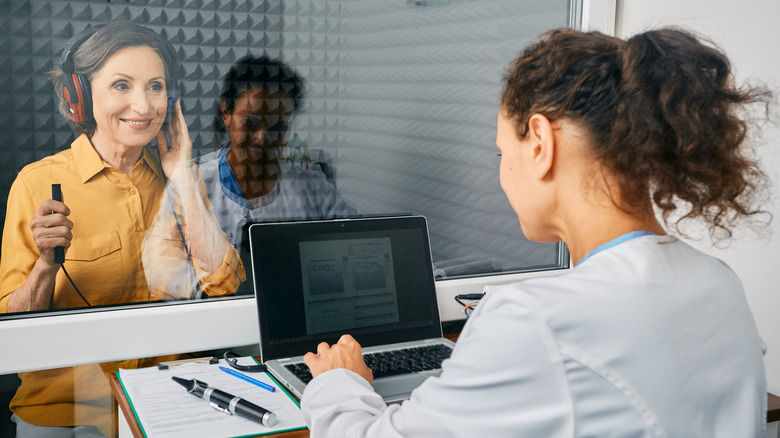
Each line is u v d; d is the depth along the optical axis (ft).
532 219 2.25
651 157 1.88
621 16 5.13
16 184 3.78
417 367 3.95
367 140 4.75
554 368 1.82
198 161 4.27
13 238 3.81
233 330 4.30
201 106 4.22
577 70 2.01
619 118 1.90
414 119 4.85
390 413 2.16
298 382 3.55
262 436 3.04
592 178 2.03
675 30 2.05
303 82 4.48
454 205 5.08
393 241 4.44
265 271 4.02
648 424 1.79
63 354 3.83
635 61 1.92
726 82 1.99
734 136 1.94
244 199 4.45
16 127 3.74
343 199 4.75
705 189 1.96
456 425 1.91
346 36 4.55
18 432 3.99
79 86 3.86
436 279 4.99
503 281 5.09
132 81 3.99
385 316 4.33
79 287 4.02
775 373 4.50
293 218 4.61
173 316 4.10
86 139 3.93
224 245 4.42
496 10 4.94
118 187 4.06
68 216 3.94
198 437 2.97
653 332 1.85
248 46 4.27
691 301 1.94
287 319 4.02
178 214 4.26
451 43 4.85
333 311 4.17
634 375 1.81
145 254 4.19
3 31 3.63
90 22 3.84
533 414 1.83
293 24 4.38
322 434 2.43
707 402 1.86
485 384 1.88
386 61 4.69
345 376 2.60
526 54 2.21
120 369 3.90
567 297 1.89
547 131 2.05
